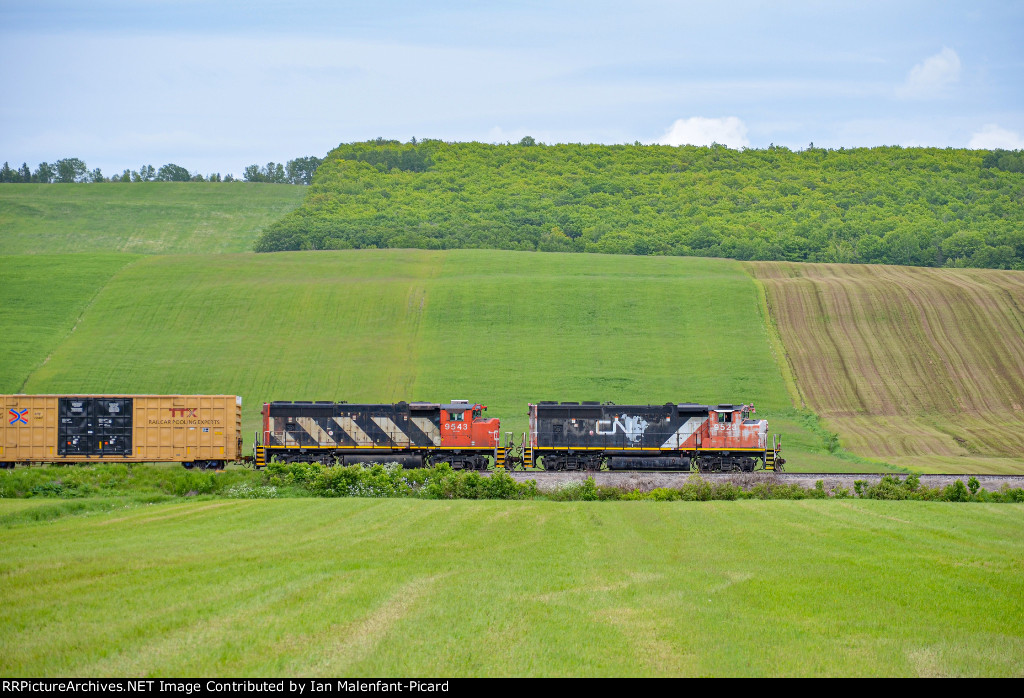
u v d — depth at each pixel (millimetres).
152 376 78875
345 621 15320
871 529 26031
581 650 14211
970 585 19031
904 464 55562
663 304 96438
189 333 89562
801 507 30719
